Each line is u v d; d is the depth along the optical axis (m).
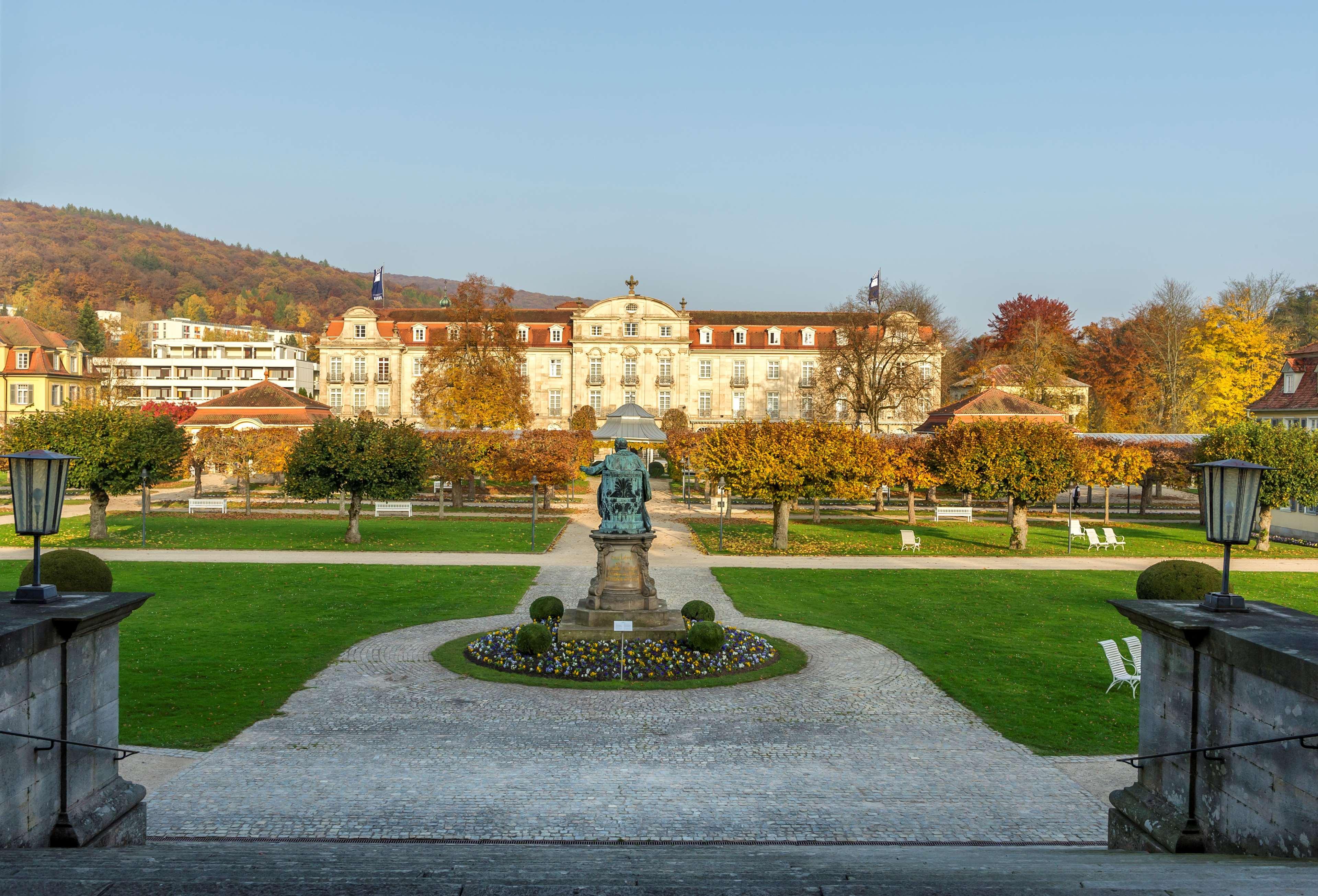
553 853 9.13
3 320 88.31
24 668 8.66
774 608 27.50
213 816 12.22
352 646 22.05
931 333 91.81
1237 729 8.59
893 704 18.05
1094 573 35.22
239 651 21.27
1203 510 55.25
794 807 12.94
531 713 17.09
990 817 12.70
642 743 15.56
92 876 6.92
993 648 22.75
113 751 10.17
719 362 107.94
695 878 7.26
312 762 14.45
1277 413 52.97
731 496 43.03
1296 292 104.69
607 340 106.69
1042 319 114.00
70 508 56.16
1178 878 6.75
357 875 7.22
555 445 58.41
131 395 125.69
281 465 59.94
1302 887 6.30
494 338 76.12
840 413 104.62
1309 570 36.78
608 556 21.42
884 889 6.56
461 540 42.78
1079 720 17.22
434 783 13.62
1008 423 44.41
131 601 9.95
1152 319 90.06
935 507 63.31
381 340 105.50
